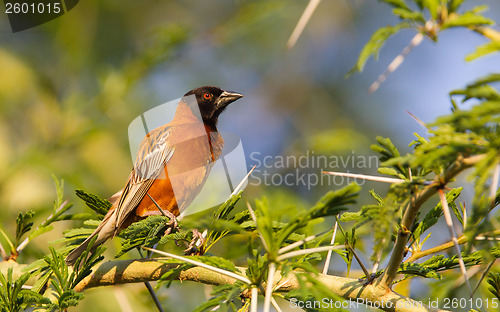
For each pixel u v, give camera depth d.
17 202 12.34
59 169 12.80
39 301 5.67
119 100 13.70
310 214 4.02
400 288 8.34
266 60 16.97
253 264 4.42
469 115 3.64
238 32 15.21
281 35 16.89
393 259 5.09
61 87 14.80
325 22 17.61
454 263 5.85
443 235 11.51
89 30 15.38
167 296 9.55
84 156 13.45
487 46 3.62
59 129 13.82
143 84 14.95
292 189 13.28
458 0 3.80
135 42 15.91
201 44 14.82
